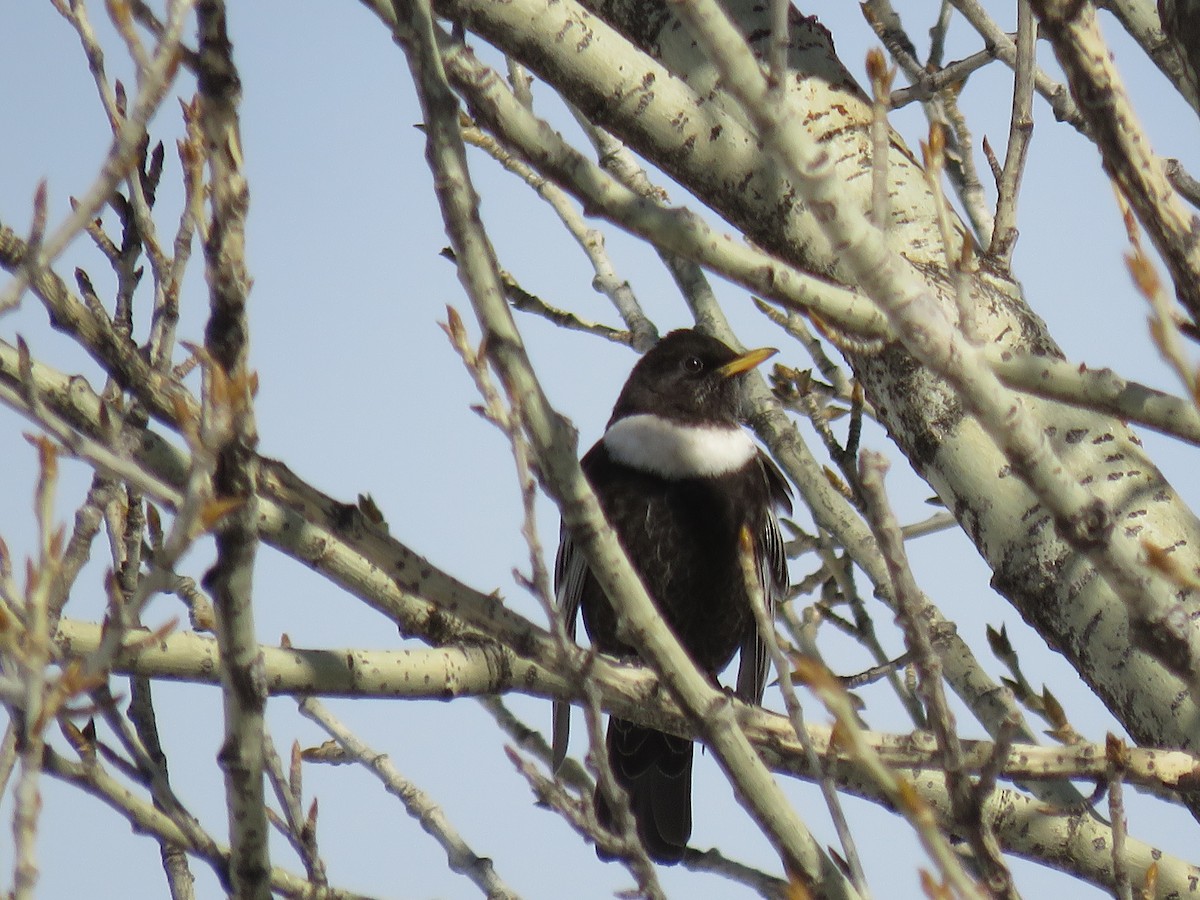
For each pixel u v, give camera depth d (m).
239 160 5.73
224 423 5.43
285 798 7.88
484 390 6.73
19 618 5.82
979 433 9.41
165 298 7.45
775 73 6.30
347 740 9.20
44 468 5.57
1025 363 7.79
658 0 10.34
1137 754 8.20
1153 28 8.67
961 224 10.20
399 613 8.37
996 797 9.11
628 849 6.63
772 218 9.73
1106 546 6.59
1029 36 10.29
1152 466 9.32
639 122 9.72
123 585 7.98
